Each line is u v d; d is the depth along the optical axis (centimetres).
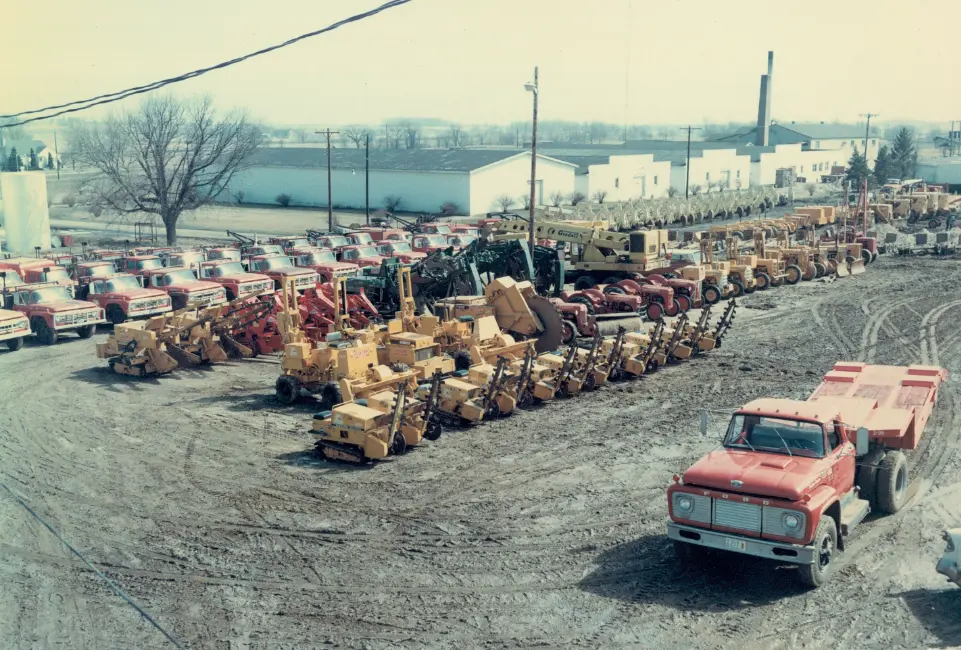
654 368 2903
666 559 1505
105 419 2412
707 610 1323
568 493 1825
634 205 7894
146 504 1795
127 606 1370
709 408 2442
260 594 1404
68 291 3738
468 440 2181
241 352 3134
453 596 1387
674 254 4250
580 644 1235
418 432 2114
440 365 2481
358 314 3378
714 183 12119
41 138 17712
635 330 3378
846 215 7344
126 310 3681
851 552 1497
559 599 1370
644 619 1299
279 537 1625
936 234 6141
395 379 2327
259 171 10581
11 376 2931
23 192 6506
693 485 1392
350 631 1283
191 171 7100
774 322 3781
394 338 2502
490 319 2753
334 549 1570
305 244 5572
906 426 1659
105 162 8044
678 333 2978
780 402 1559
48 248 6712
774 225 6738
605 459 2033
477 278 3541
